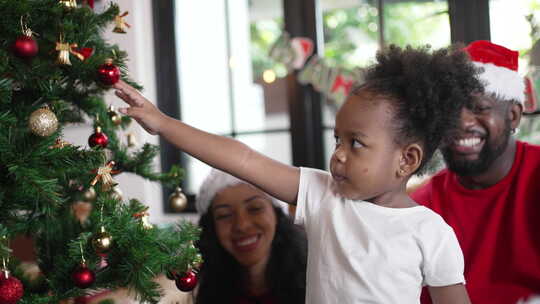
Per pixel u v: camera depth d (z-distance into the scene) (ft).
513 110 3.91
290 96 7.39
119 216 2.71
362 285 2.55
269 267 3.96
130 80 3.17
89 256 2.67
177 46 7.82
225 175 3.98
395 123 2.58
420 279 2.66
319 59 7.03
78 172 2.93
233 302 3.98
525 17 6.20
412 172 2.70
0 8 2.45
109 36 7.39
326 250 2.68
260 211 3.92
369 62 3.05
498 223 3.80
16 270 2.83
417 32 6.84
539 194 3.71
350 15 7.16
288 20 7.30
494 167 3.84
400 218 2.66
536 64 6.09
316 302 2.69
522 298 3.70
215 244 3.99
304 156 7.37
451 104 2.68
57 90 2.95
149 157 3.72
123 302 3.83
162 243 2.73
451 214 3.97
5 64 2.48
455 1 6.49
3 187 2.62
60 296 2.78
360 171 2.58
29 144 2.54
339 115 2.68
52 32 2.71
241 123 7.73
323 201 2.78
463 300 2.65
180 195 3.98
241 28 7.65
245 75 7.68
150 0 7.68
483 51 3.86
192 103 7.85
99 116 3.45
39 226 3.01
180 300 4.34
